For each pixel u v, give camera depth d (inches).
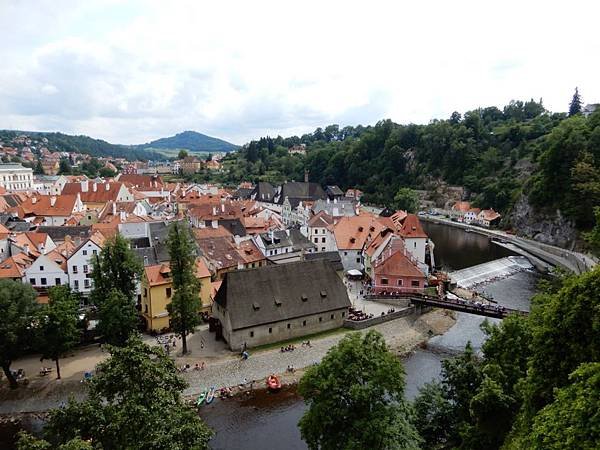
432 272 4217.5
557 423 815.1
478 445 1226.0
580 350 1008.9
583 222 5546.3
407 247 4343.0
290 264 2866.6
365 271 4092.0
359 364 1354.6
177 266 2477.9
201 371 2365.9
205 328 2898.6
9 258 3154.5
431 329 3090.6
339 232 4387.3
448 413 1459.2
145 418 1023.6
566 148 5994.1
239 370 2406.5
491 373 1315.2
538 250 5644.7
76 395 2137.1
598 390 784.9
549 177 6176.2
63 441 1069.8
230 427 1974.7
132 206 5521.7
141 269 2689.5
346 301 2940.5
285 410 2117.4
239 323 2564.0
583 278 1076.5
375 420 1263.5
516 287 4106.8
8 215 5027.1
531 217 6461.6
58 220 5442.9
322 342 2736.2
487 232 6919.3
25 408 2076.8
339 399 1327.5
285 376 2406.5
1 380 2262.6
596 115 6604.3
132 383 1091.3
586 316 1013.2
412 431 1298.0
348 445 1237.7
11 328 2091.5
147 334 2773.1
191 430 1042.7
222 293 2687.0
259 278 2736.2
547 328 1095.0
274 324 2677.2
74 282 3171.8
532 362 1112.2
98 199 6373.0
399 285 3472.0
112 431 1031.6
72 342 2252.7
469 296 3705.7
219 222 4795.8
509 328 1478.8
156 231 4138.8
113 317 2358.5
